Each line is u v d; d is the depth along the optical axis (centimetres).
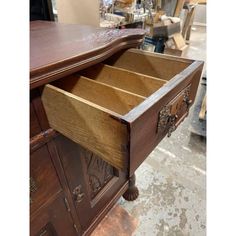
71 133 48
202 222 100
